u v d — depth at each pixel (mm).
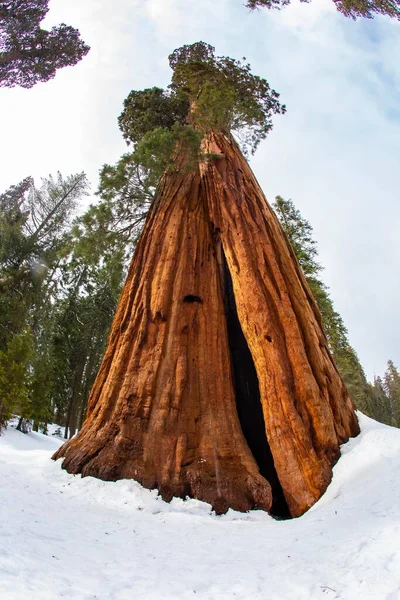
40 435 30625
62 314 37688
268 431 12281
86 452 12328
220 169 18125
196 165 18391
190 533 8352
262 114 22375
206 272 16125
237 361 17016
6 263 30547
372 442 11406
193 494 11109
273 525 9211
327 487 10844
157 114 23203
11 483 10367
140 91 23750
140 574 5289
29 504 8500
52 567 4871
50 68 16812
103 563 5531
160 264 15742
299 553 6109
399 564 4602
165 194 18266
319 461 11250
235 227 15758
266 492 11188
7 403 23875
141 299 15156
